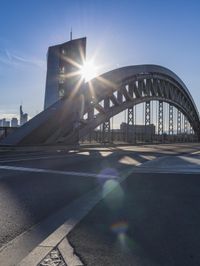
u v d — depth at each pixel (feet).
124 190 34.68
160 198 30.22
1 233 19.86
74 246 17.19
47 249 16.81
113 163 66.03
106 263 14.94
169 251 16.51
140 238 18.52
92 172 50.24
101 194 32.53
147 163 62.39
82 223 21.74
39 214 24.49
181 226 20.97
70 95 134.21
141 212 24.79
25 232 20.17
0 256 16.20
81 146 133.90
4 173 45.98
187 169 53.67
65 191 33.99
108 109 169.37
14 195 31.04
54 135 126.41
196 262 15.14
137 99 201.77
